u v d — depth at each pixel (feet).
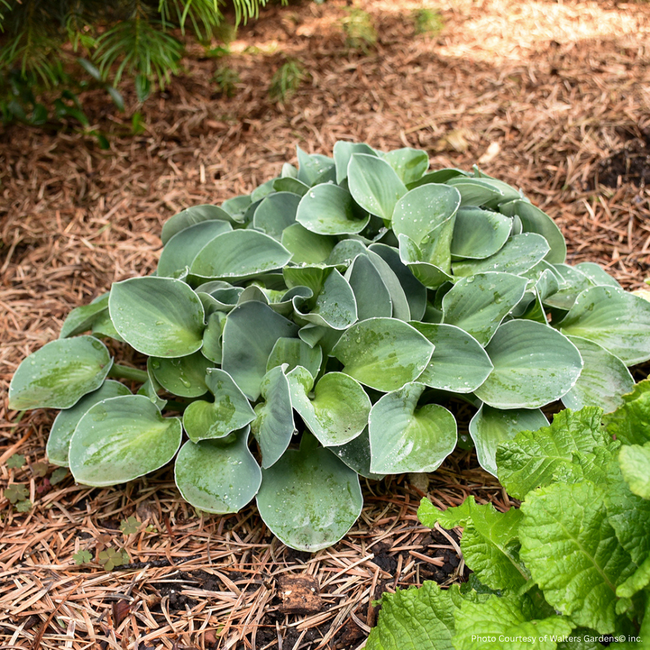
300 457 5.65
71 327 7.03
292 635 4.75
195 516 5.75
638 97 10.65
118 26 9.43
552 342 5.54
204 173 10.77
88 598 5.09
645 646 3.07
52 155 11.14
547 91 11.46
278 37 14.26
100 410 5.88
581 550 3.45
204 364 6.15
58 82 11.55
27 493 5.98
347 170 6.75
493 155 10.39
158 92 12.51
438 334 5.59
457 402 6.57
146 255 9.30
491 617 3.46
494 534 4.13
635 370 6.71
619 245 8.64
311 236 6.69
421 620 4.10
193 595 5.06
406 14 14.73
